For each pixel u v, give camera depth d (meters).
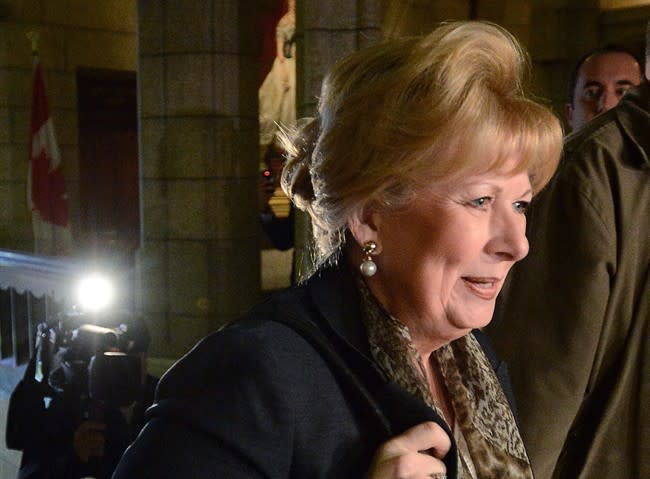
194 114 3.94
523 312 1.34
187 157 3.97
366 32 3.16
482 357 0.93
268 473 0.68
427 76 0.74
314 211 0.85
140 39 4.02
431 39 0.75
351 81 0.78
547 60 4.78
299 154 0.87
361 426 0.75
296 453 0.72
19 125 6.18
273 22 4.35
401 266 0.80
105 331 2.22
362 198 0.76
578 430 1.39
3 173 6.15
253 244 4.18
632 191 1.32
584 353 1.29
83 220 6.82
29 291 4.11
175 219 4.03
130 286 4.18
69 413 2.22
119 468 0.70
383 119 0.74
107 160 6.97
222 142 3.98
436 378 0.91
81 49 6.49
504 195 0.79
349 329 0.80
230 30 3.97
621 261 1.31
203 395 0.70
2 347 4.42
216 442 0.68
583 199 1.31
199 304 4.02
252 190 4.16
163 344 4.10
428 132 0.73
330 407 0.74
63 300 3.82
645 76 1.38
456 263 0.78
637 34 4.52
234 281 4.06
